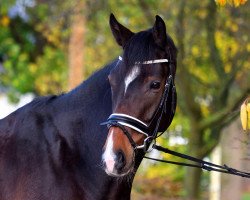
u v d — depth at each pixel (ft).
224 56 49.88
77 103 23.06
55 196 22.15
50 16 57.77
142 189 57.41
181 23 46.24
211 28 47.11
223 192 48.98
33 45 72.79
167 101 22.30
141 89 21.52
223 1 25.29
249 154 35.22
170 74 22.15
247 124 23.97
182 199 54.80
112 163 20.89
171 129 56.13
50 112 23.13
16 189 22.39
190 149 47.80
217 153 55.26
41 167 22.39
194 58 51.19
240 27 46.37
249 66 47.93
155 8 49.26
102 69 23.27
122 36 22.75
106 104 22.71
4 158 22.79
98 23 56.49
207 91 54.13
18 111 23.47
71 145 22.71
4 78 68.74
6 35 69.36
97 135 22.67
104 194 22.58
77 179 22.47
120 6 52.29
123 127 21.34
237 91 49.39
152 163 60.54
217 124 46.44
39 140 22.68
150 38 22.00
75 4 50.67
